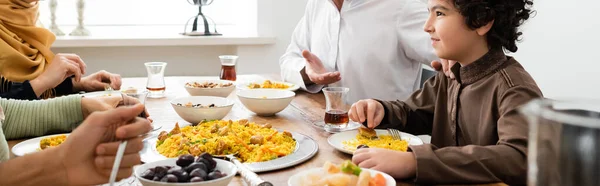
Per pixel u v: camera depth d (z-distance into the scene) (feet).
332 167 3.68
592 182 2.02
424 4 8.23
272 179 4.19
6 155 4.44
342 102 5.78
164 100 7.13
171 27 13.62
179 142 4.75
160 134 5.06
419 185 4.16
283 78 8.54
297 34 9.37
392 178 3.82
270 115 6.31
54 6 11.96
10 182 3.67
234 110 6.59
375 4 8.29
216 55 12.82
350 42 8.40
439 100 5.86
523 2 5.33
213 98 6.20
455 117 5.44
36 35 8.64
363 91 8.40
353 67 8.39
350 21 8.40
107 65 12.24
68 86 7.89
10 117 5.41
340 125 5.74
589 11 8.70
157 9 13.58
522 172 4.27
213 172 3.58
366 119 5.64
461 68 5.36
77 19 12.16
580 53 8.91
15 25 8.42
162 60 12.57
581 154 2.03
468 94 5.27
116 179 3.67
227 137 4.78
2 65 8.14
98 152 3.59
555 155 2.10
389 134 5.49
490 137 4.99
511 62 5.17
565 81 9.23
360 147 4.72
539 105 2.20
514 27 5.27
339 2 8.50
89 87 7.95
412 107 6.01
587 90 8.85
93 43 11.54
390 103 5.90
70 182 3.68
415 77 8.43
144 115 5.46
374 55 8.23
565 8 9.08
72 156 3.64
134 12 13.47
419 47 7.86
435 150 4.30
